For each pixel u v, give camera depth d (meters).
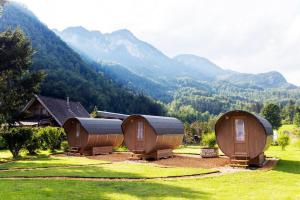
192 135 66.44
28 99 35.91
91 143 34.53
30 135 33.53
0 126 34.56
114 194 14.95
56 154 35.84
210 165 26.02
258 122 25.05
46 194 14.70
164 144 31.23
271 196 14.85
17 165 25.02
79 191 15.43
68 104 60.34
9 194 14.60
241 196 14.85
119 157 32.72
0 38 32.75
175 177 19.73
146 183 17.70
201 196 14.78
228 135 26.11
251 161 25.41
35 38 149.12
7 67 32.91
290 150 41.78
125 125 31.38
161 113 138.75
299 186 17.28
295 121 126.19
